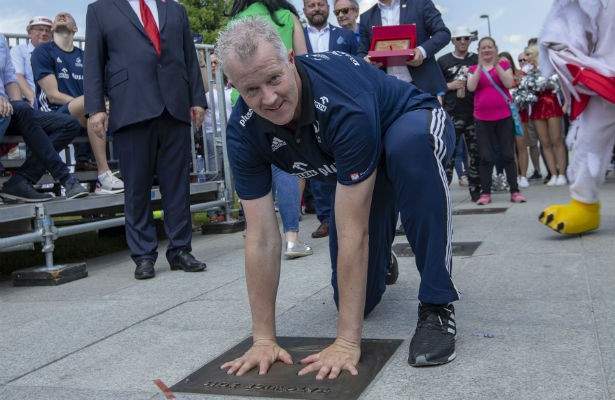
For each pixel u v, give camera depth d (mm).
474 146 7715
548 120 9281
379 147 2246
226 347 2721
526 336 2553
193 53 4816
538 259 3984
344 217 2307
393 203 2783
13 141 5516
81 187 4977
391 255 3486
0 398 2322
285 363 2416
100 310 3559
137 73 4434
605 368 2168
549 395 1998
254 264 2447
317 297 3434
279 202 4633
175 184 4602
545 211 4773
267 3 4598
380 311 3074
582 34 4555
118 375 2477
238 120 2355
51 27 7457
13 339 3088
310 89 2197
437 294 2412
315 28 6137
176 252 4625
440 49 5285
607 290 3145
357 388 2150
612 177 9695
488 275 3646
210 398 2176
